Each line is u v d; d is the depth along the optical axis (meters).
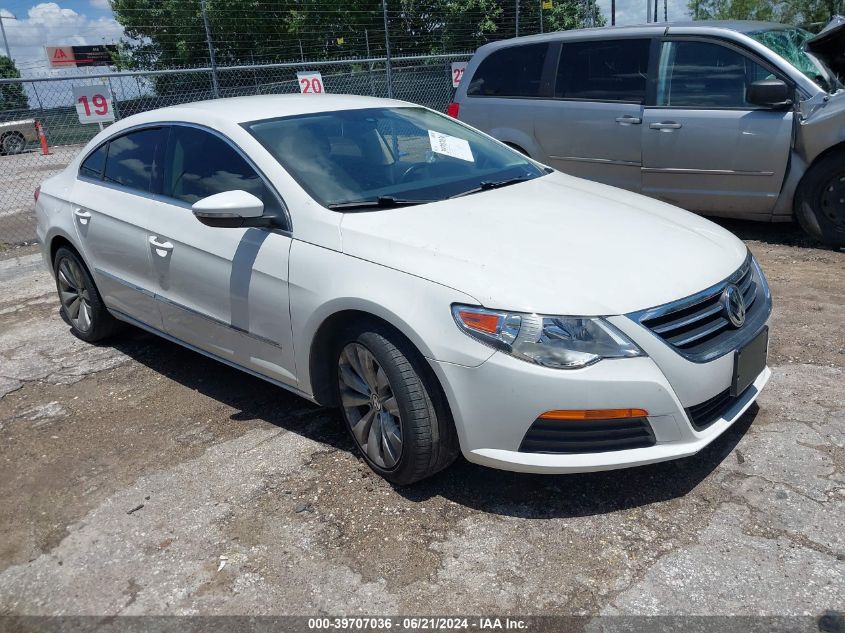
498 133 7.33
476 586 2.52
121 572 2.71
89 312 4.93
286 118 3.85
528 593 2.48
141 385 4.36
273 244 3.35
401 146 3.93
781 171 5.95
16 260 7.76
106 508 3.12
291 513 2.98
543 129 7.04
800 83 5.82
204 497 3.14
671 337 2.74
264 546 2.79
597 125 6.68
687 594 2.42
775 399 3.63
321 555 2.72
